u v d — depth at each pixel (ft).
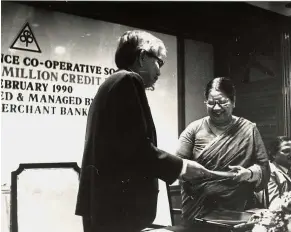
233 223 4.61
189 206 5.66
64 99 5.29
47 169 5.01
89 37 5.50
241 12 6.98
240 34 6.99
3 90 4.83
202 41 6.66
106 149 3.67
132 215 3.77
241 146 5.84
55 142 5.20
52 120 5.18
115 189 3.73
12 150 4.87
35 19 5.07
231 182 5.60
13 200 4.72
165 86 6.19
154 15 6.08
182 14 6.37
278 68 7.13
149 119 3.71
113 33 5.71
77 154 5.37
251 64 7.00
